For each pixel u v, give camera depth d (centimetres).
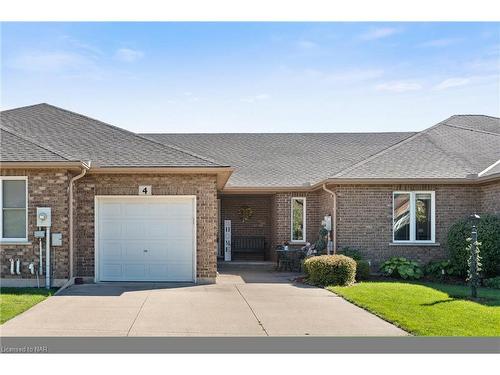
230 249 2516
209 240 1634
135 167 1590
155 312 1166
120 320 1088
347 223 1886
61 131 1806
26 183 1517
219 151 2611
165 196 1628
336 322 1084
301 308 1223
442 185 1892
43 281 1511
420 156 2012
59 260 1519
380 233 1886
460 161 1981
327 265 1573
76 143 1723
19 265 1507
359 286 1530
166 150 1697
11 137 1606
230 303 1277
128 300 1305
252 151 2614
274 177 2344
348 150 2614
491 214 1792
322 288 1528
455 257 1720
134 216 1634
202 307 1226
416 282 1706
